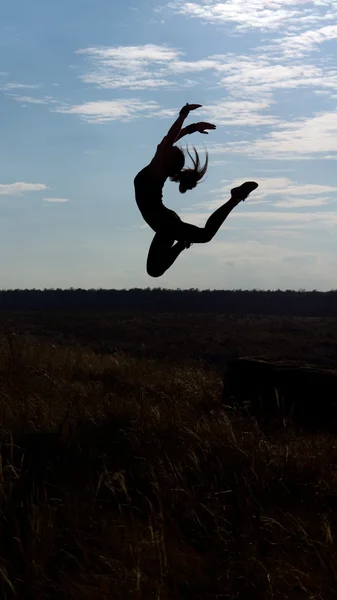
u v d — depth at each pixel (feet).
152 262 23.45
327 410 34.40
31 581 19.25
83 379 43.37
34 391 36.78
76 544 21.08
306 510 24.00
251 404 35.78
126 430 29.25
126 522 22.61
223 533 22.29
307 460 27.55
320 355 121.70
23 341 53.98
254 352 121.29
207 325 178.40
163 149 22.54
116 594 18.72
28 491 23.88
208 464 26.63
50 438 28.19
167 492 24.34
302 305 270.26
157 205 23.06
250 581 19.80
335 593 19.49
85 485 24.34
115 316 200.85
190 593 19.42
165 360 55.47
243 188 23.25
